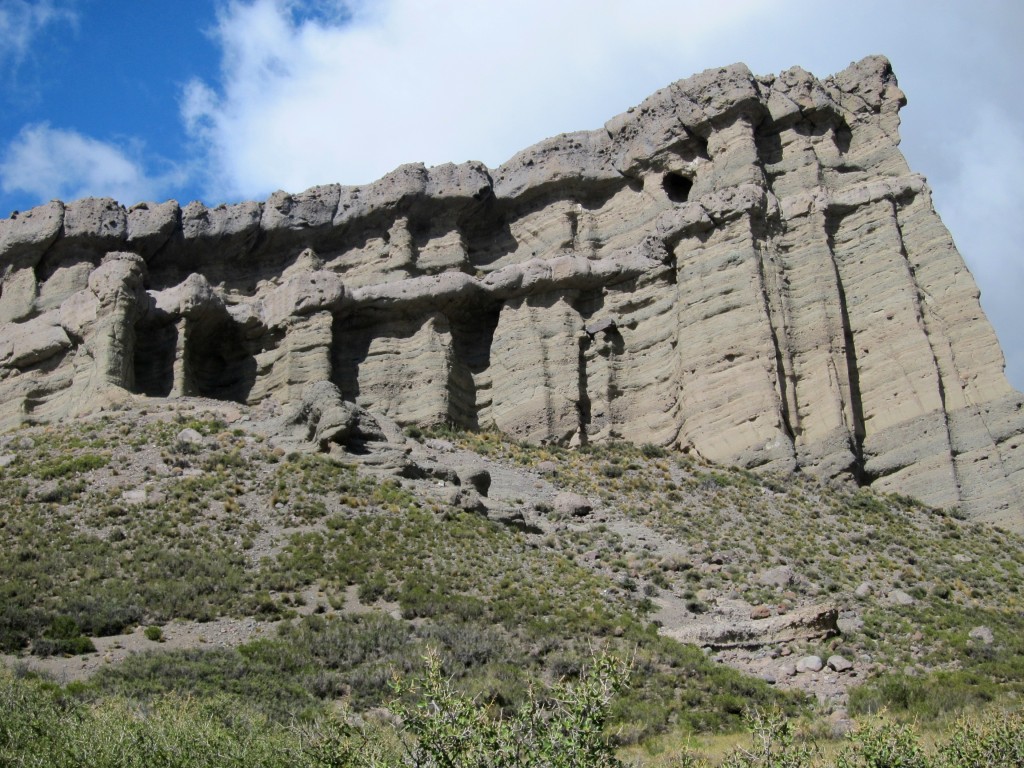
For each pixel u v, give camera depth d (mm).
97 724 21188
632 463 50938
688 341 54812
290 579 34719
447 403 56531
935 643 33625
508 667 28906
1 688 22703
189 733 20906
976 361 52531
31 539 37125
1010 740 20000
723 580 38750
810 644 32750
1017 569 42438
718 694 28656
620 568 39031
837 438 50562
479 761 16062
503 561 37844
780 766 19047
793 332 54312
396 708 16875
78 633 30109
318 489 41375
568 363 57031
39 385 55250
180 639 30547
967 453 49875
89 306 56250
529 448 53469
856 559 41781
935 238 56531
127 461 44031
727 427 51594
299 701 26094
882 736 20062
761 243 56156
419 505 41219
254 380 58156
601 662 17328
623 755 24031
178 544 36938
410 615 32844
